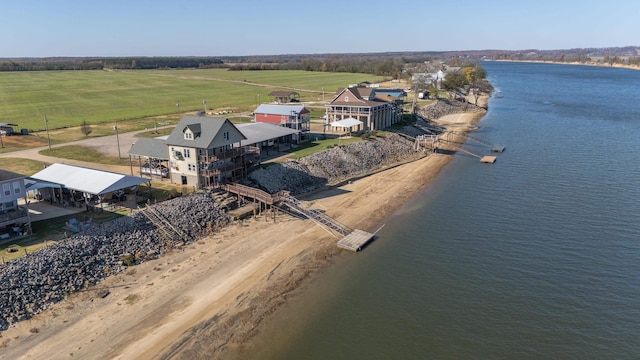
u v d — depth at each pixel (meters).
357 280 44.78
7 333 35.62
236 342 35.59
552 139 108.00
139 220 51.81
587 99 184.25
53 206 56.31
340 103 103.69
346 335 36.59
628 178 75.81
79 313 38.50
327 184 74.69
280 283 44.03
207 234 54.41
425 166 86.50
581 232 54.81
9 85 197.75
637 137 108.06
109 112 130.50
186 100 159.00
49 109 134.38
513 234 54.66
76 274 42.59
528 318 38.47
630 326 37.28
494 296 41.72
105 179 55.94
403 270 46.62
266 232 55.59
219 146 62.94
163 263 47.19
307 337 36.38
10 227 48.16
